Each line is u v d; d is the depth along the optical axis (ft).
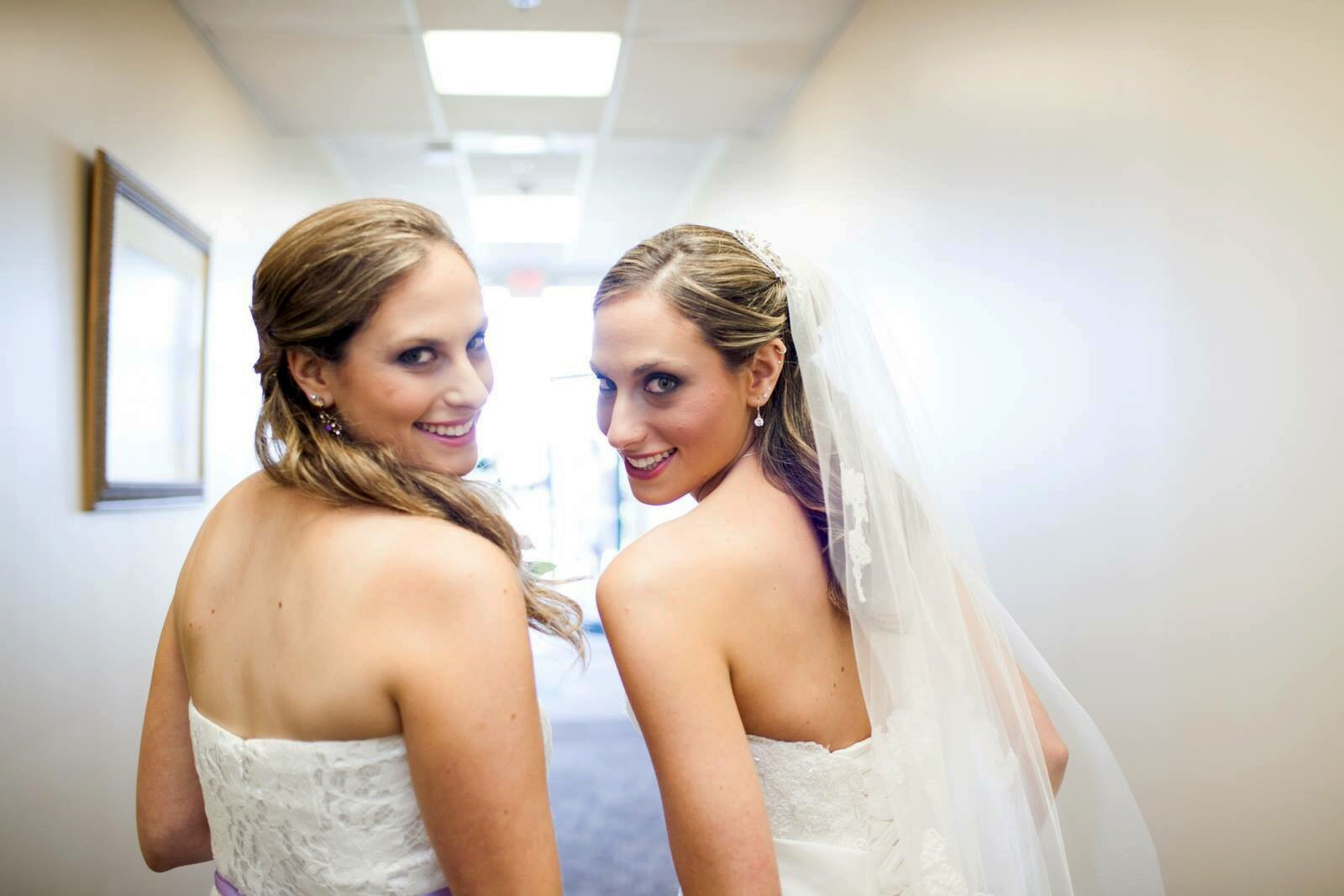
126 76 10.73
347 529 3.21
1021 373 9.42
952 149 10.84
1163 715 7.37
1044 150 8.89
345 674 3.04
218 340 14.01
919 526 4.15
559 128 18.70
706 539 3.61
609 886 11.45
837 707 3.73
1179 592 7.14
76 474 9.11
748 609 3.54
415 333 3.29
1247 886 6.51
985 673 4.28
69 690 8.73
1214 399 6.68
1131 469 7.68
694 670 3.35
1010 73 9.48
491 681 3.04
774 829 3.63
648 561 3.49
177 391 11.98
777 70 15.99
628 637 3.40
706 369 3.84
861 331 4.31
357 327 3.27
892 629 3.75
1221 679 6.68
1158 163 7.24
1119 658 7.91
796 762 3.62
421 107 17.17
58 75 8.96
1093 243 8.11
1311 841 5.95
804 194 16.58
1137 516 7.62
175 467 11.91
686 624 3.40
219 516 3.72
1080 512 8.39
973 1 10.25
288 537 3.33
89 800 9.02
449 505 3.41
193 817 3.97
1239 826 6.58
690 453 3.93
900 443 4.26
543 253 30.32
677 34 14.57
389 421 3.37
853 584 3.70
